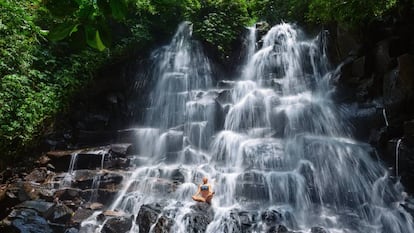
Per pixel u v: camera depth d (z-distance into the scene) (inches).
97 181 318.0
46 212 262.7
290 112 419.5
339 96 415.5
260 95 460.8
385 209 289.0
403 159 305.3
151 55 519.8
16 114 342.0
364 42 406.3
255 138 406.0
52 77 422.3
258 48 554.3
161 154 401.7
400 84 337.4
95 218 272.1
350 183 318.3
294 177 321.7
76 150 367.6
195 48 544.4
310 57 494.6
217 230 247.8
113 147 372.5
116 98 450.3
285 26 548.4
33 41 402.0
